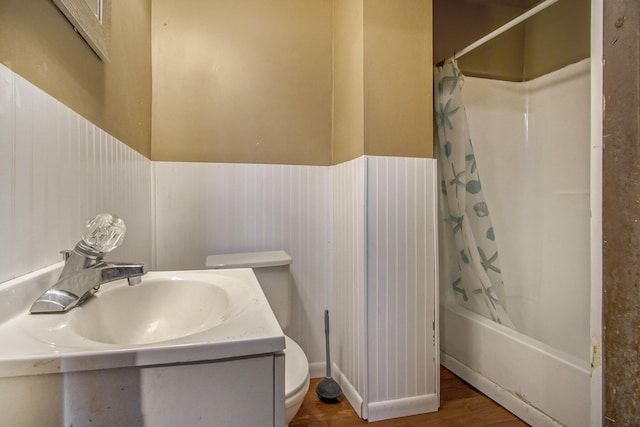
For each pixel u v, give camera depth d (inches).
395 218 60.7
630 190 30.2
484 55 85.0
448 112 71.2
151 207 65.1
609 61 31.8
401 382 61.0
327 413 60.9
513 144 85.5
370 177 59.3
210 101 69.0
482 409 62.5
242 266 59.4
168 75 67.0
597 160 33.6
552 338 75.0
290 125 73.0
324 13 75.2
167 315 33.6
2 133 22.2
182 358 18.6
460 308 76.1
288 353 47.9
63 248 30.6
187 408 18.9
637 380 30.1
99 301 28.3
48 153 28.0
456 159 70.5
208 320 30.6
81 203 34.2
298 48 73.7
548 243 78.7
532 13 59.8
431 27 62.6
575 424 51.1
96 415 17.8
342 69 69.4
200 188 68.1
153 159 66.1
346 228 66.6
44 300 23.8
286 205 72.6
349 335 65.2
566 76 76.6
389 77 60.4
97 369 17.7
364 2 59.2
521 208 85.4
